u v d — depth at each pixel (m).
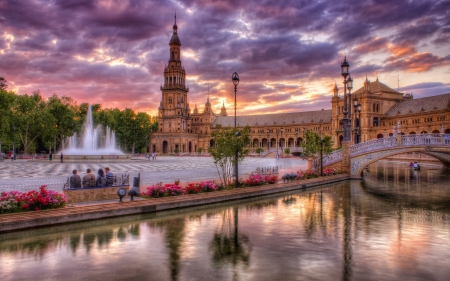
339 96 142.38
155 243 13.93
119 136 144.25
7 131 93.38
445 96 110.50
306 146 43.44
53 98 122.50
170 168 52.59
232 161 27.47
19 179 33.53
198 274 10.63
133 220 17.98
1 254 12.35
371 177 44.31
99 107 152.12
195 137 180.00
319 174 38.59
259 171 40.38
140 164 65.19
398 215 19.83
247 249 13.20
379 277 10.47
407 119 119.19
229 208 21.86
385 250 13.15
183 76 178.12
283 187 29.52
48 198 16.83
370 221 18.23
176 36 177.00
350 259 12.09
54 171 44.50
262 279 10.27
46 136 109.38
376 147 42.12
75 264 11.41
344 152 42.50
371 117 127.94
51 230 15.56
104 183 20.61
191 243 13.98
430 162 76.25
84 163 67.12
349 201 24.91
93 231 15.66
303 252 12.86
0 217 15.11
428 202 24.41
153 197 21.41
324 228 16.62
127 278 10.25
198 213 20.12
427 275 10.65
